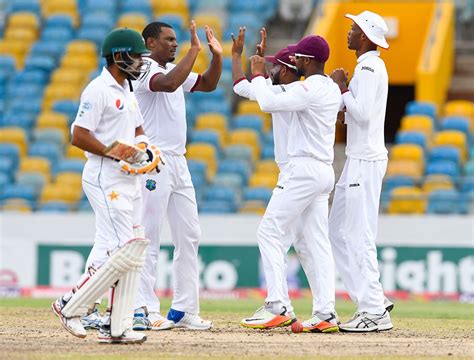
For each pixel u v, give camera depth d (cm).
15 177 7294
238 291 5903
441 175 6981
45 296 5900
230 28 8512
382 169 3256
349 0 8344
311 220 3219
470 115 7744
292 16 8769
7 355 2512
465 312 4441
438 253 5794
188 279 3272
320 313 3191
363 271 3231
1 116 7800
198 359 2497
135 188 2881
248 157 7369
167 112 3209
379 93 3228
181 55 8038
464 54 8794
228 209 6600
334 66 8094
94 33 8506
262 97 3123
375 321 3222
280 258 3200
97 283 2777
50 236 6084
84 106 2806
